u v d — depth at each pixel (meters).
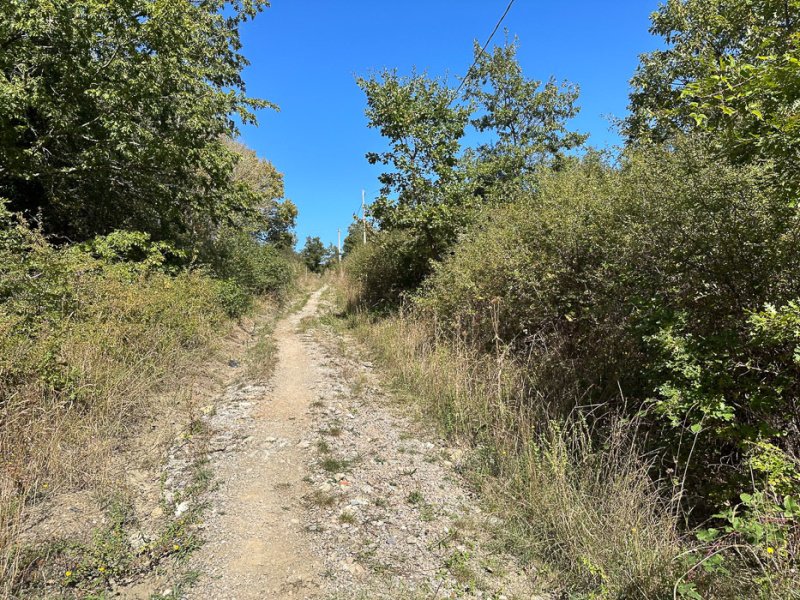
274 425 5.52
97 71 8.45
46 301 5.46
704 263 3.85
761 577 2.32
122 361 5.73
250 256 16.42
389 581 2.90
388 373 7.78
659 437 3.94
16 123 8.88
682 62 6.82
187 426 5.20
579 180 6.74
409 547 3.26
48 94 8.29
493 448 4.62
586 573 2.87
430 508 3.77
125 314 6.52
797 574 2.24
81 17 7.75
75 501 3.50
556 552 3.12
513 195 11.62
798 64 2.51
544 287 6.22
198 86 10.36
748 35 4.30
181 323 7.80
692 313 3.88
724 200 3.67
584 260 5.97
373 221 14.16
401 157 11.97
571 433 4.40
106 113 9.06
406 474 4.38
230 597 2.72
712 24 5.43
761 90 2.77
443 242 11.80
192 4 11.88
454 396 5.80
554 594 2.83
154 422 5.13
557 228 6.24
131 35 8.55
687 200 3.87
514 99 16.34
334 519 3.60
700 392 3.17
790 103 2.82
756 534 2.26
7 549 2.72
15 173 8.30
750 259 3.58
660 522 2.98
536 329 6.65
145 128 9.51
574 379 5.27
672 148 4.84
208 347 8.24
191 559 3.04
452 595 2.79
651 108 8.38
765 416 3.11
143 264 8.40
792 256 3.35
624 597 2.58
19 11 7.23
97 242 8.66
